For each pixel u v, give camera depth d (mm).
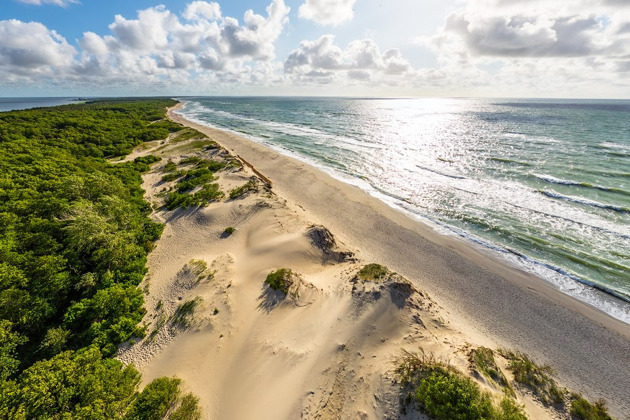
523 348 17469
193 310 18922
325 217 33438
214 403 14234
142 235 27734
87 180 33188
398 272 24219
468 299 21328
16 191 31297
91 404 12320
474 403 11297
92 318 18562
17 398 12000
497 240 28172
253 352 16547
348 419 12461
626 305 20250
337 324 16766
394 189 41000
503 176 43625
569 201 34531
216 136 81562
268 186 40000
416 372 13250
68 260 21922
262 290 20859
